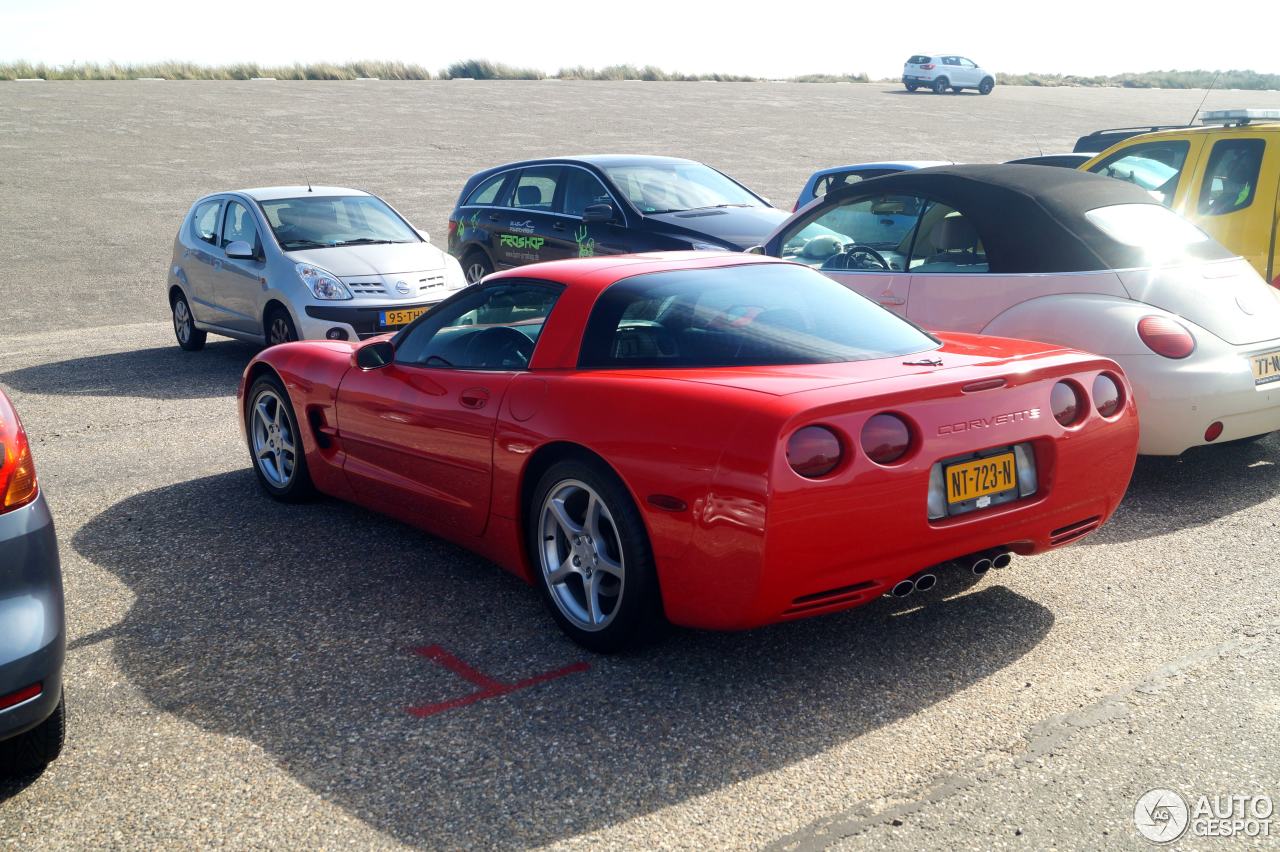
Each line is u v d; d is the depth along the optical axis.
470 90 45.44
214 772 2.99
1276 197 6.86
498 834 2.67
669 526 3.27
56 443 6.84
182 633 3.95
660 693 3.40
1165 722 3.13
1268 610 3.92
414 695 3.42
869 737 3.09
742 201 10.51
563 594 3.82
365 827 2.72
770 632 3.83
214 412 7.66
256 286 9.32
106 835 2.72
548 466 3.81
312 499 5.51
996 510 3.46
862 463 3.14
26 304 13.32
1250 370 5.11
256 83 47.44
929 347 3.83
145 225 18.66
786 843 2.60
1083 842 2.57
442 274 9.49
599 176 10.25
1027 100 47.97
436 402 4.24
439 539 4.95
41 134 29.33
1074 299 5.32
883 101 45.53
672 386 3.38
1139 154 7.79
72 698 3.45
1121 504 5.21
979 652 3.63
